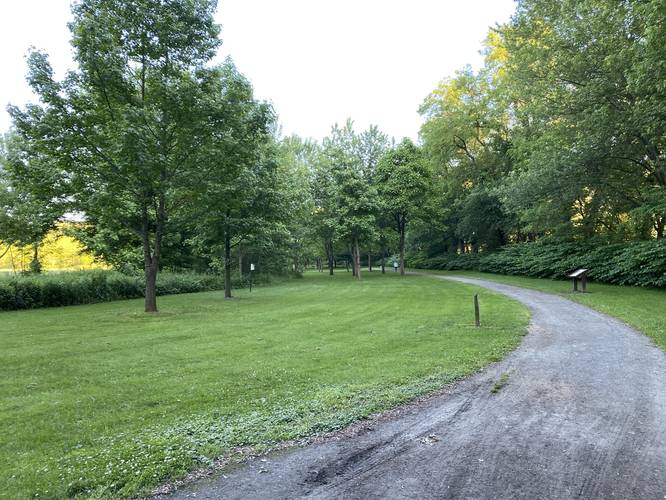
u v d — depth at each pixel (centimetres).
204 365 837
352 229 3438
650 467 400
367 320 1358
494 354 844
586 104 1842
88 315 1648
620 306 1416
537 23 2191
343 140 4666
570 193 2109
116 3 1499
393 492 367
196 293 2781
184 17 1577
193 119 1516
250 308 1789
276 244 3334
